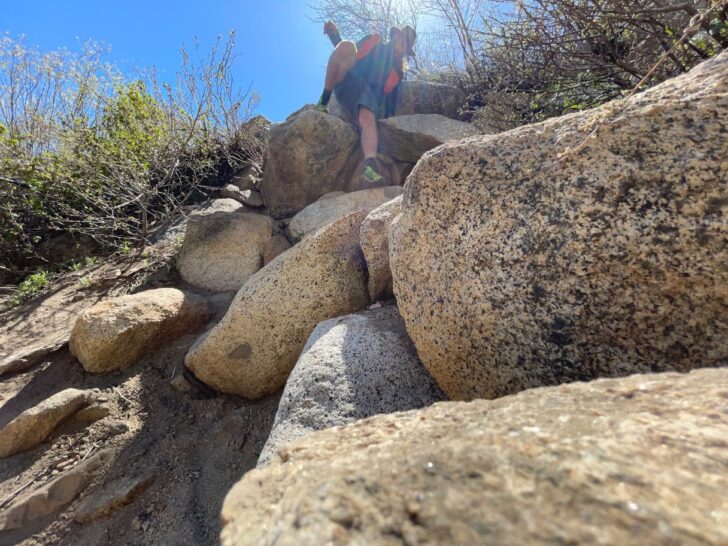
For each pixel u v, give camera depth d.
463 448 0.52
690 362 0.89
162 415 2.40
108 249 4.60
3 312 3.52
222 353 2.44
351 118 5.08
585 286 1.00
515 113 3.37
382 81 4.64
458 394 1.37
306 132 4.63
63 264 4.33
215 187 5.83
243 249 4.07
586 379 1.02
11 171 4.24
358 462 0.57
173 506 1.86
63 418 2.29
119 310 2.79
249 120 6.75
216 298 3.60
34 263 4.41
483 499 0.42
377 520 0.43
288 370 2.39
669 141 0.94
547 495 0.41
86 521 1.83
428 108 5.00
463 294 1.25
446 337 1.33
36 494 1.92
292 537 0.44
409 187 1.54
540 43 2.65
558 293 1.05
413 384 1.57
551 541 0.36
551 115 3.13
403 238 1.51
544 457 0.47
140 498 1.91
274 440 1.43
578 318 1.02
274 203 5.10
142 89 5.08
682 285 0.89
